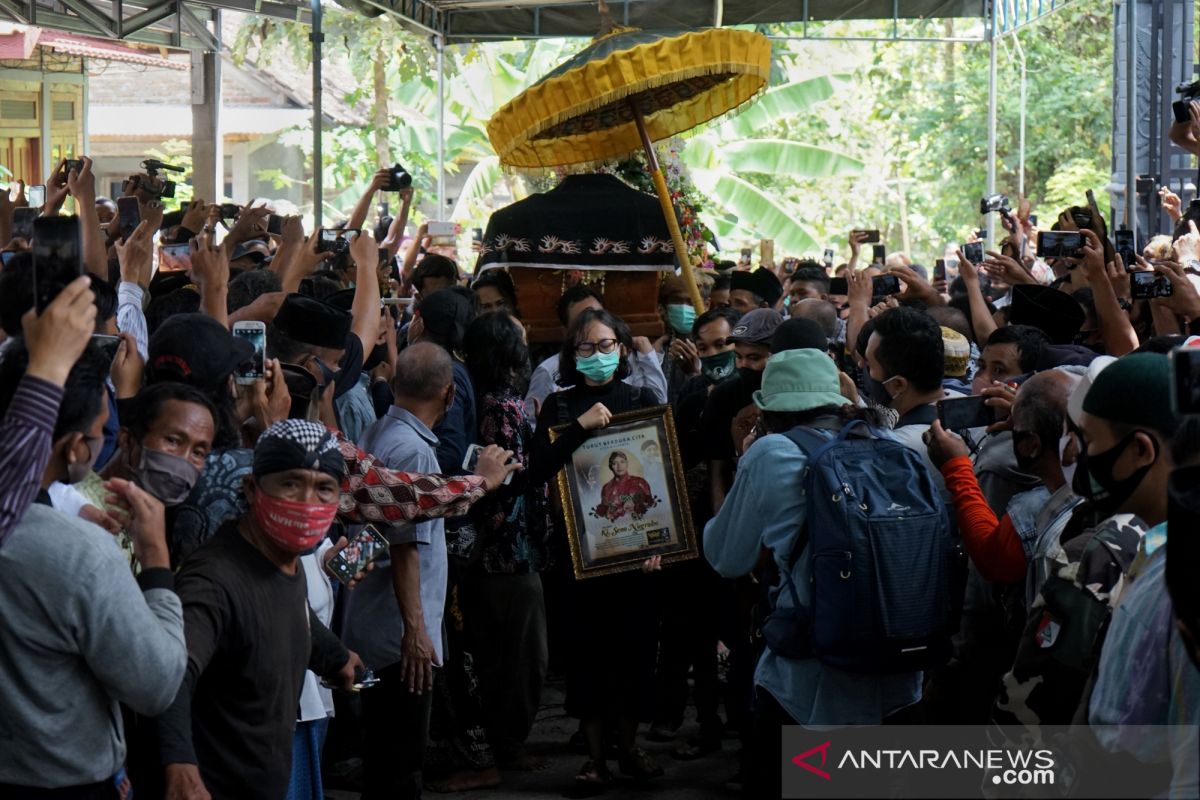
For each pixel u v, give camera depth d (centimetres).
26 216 554
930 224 2745
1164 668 257
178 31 1561
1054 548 352
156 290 656
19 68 1795
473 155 2353
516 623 615
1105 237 633
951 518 468
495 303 808
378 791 522
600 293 834
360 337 559
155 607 326
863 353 587
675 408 707
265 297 521
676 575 649
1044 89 2594
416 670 511
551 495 616
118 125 2420
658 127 868
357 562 421
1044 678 326
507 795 607
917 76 2758
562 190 849
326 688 460
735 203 2078
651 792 607
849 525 419
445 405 540
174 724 342
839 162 2064
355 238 577
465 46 2002
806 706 434
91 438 325
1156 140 1170
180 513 394
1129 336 544
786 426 459
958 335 560
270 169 2456
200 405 362
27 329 297
